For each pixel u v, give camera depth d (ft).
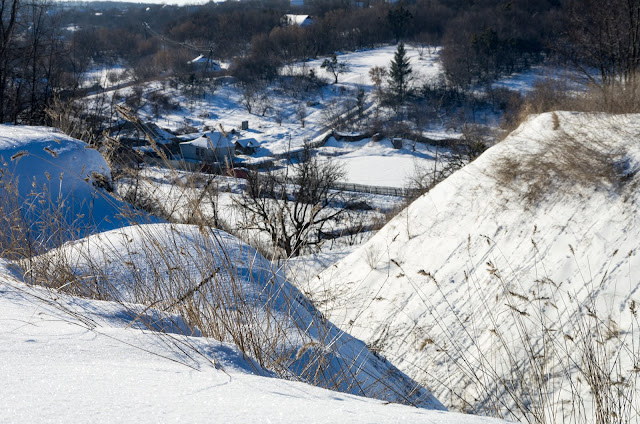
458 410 21.48
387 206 118.52
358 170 198.59
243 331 9.77
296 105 331.57
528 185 35.81
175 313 10.00
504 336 25.35
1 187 15.16
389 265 36.96
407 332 29.27
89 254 12.98
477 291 30.17
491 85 308.40
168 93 351.05
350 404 5.20
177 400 4.70
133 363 6.04
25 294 9.23
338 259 43.68
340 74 381.19
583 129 38.68
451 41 377.50
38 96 74.49
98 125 51.21
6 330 6.82
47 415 4.14
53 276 12.01
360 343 14.69
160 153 11.40
